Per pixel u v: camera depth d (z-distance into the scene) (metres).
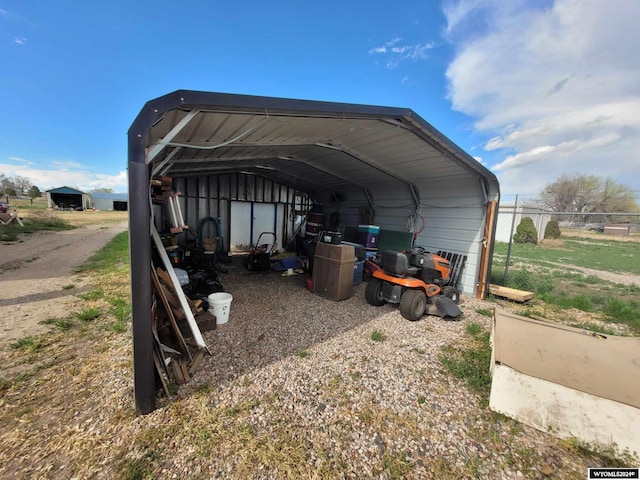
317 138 4.28
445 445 1.81
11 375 2.37
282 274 6.62
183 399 2.14
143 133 1.81
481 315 4.34
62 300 4.21
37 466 1.55
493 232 5.12
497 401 2.08
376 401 2.20
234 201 9.20
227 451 1.69
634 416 1.67
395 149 4.48
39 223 14.79
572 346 2.34
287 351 2.95
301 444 1.76
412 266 4.41
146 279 1.89
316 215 8.29
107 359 2.63
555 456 1.74
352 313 4.19
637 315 4.23
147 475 1.52
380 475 1.58
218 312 3.53
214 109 2.29
